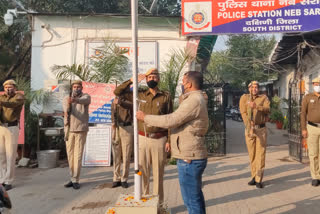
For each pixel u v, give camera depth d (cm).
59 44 927
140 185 312
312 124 573
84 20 929
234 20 884
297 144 792
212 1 888
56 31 927
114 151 569
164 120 305
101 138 747
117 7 1742
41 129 788
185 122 315
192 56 891
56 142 840
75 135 567
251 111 564
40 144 831
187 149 314
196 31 892
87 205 477
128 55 926
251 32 883
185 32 896
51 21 926
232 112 2625
